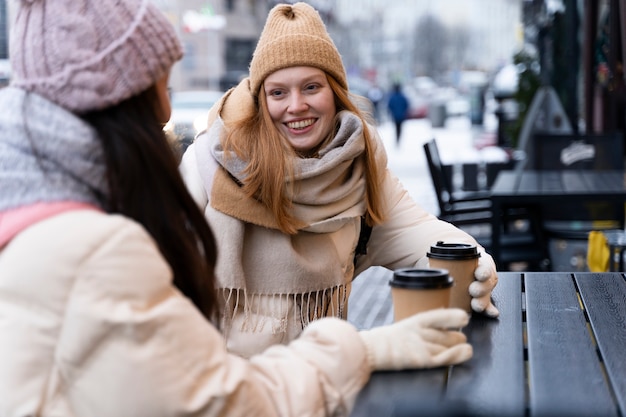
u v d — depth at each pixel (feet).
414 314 7.44
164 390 5.58
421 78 275.80
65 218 5.71
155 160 6.18
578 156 28.76
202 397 5.71
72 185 5.96
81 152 5.95
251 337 10.02
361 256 11.30
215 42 130.31
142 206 6.17
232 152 10.08
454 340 7.36
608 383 7.06
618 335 8.41
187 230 6.42
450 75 265.54
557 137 28.86
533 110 37.37
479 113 119.85
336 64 10.62
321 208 10.30
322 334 6.75
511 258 20.83
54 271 5.54
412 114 162.81
